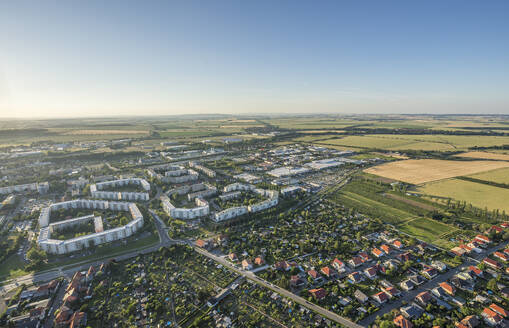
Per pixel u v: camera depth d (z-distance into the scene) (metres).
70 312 115.62
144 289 131.62
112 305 122.31
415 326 109.31
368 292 130.00
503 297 124.12
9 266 151.25
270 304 122.38
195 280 139.12
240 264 152.12
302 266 150.88
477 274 139.38
